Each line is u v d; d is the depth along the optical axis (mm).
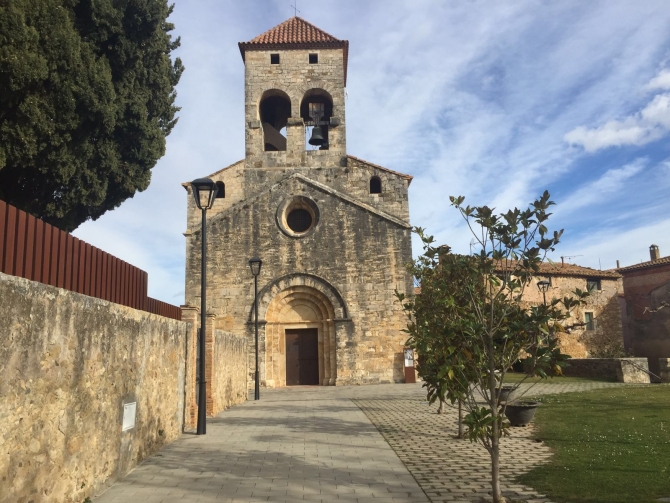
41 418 6016
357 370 26141
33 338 5855
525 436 11758
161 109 22141
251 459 9844
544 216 7000
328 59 30438
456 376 7062
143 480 8383
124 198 21781
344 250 27172
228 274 27109
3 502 5199
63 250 7199
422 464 9344
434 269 10438
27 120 15586
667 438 10797
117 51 18859
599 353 39281
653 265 42219
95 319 7629
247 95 29891
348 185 28188
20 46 14609
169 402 11773
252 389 25781
